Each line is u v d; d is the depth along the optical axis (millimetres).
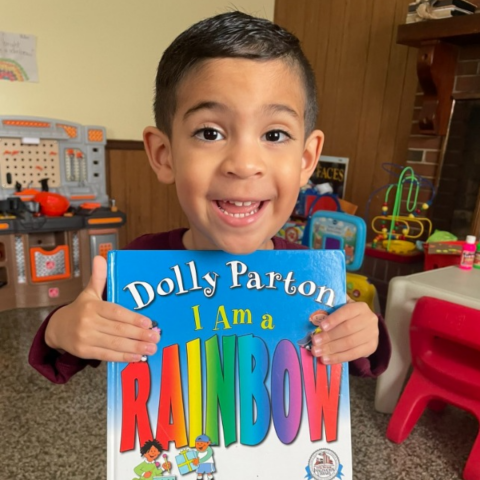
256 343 587
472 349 1322
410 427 1329
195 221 540
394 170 2361
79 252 2244
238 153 491
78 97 2473
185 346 571
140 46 2598
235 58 494
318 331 601
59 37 2357
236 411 569
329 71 2641
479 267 1521
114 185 2672
